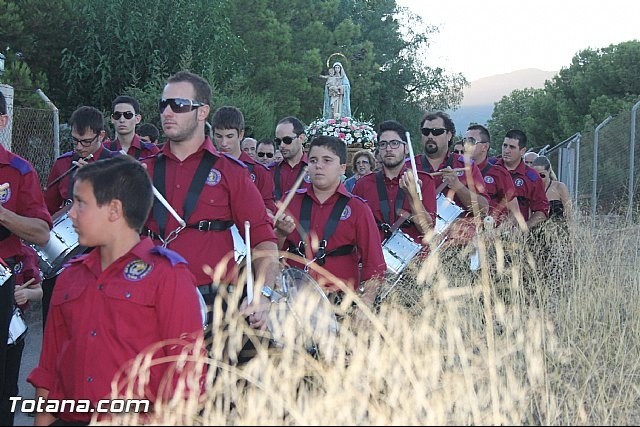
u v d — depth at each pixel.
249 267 4.16
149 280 3.33
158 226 4.48
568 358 4.67
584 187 16.91
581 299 5.86
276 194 8.50
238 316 3.84
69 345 3.36
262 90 29.83
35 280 5.47
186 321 3.33
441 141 7.60
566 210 9.18
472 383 3.73
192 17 20.38
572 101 41.69
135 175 3.40
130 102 7.88
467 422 3.68
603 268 6.70
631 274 6.74
